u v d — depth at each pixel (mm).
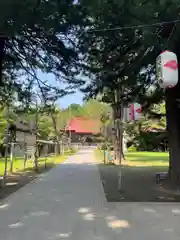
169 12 9328
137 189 14195
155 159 36688
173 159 14898
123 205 10539
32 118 26438
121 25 9992
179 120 14930
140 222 8305
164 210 9773
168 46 10438
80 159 39562
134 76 13125
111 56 12383
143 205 10570
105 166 27969
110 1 8797
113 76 12906
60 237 7004
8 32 8953
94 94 14312
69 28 10430
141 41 10688
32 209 9898
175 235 7141
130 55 12508
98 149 70062
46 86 15297
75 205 10539
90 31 10648
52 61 13453
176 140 14891
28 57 13742
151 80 14844
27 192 13289
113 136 31984
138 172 22391
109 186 15227
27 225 7996
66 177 19203
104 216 8969
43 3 8469
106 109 41812
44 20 9281
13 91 17016
